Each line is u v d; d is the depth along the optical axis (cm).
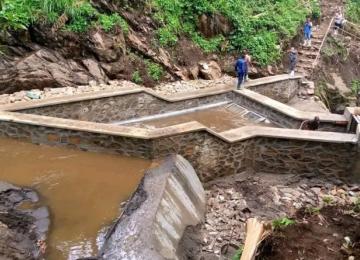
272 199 832
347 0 2719
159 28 1454
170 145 869
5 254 537
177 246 606
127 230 578
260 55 1631
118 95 1159
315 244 569
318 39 1973
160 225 602
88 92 1155
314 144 902
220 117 1261
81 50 1251
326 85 1777
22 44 1171
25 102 1045
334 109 1761
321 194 865
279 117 1200
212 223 744
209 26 1605
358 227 612
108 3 1338
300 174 931
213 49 1590
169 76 1419
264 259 546
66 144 904
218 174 910
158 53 1411
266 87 1452
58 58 1210
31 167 817
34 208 680
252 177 919
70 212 675
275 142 916
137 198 659
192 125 892
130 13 1394
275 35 1766
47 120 920
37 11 1193
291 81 1525
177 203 691
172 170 749
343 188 897
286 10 2008
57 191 738
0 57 1120
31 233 611
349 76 2002
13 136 927
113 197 727
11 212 659
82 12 1258
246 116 1269
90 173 805
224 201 821
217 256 659
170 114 1259
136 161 862
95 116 1137
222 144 890
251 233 570
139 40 1380
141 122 1202
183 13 1570
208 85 1452
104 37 1284
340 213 670
